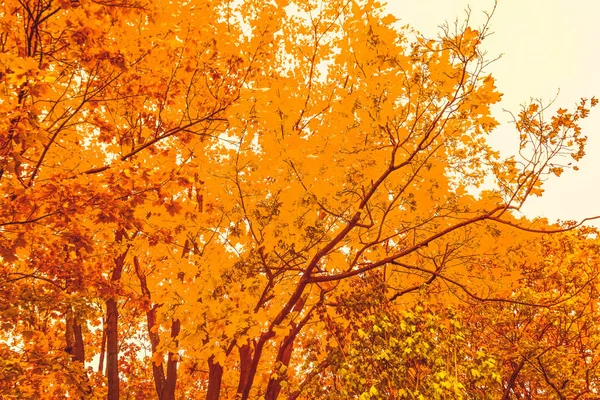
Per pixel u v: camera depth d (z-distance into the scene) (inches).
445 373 169.5
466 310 250.1
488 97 164.2
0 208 147.9
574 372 334.3
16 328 259.1
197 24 190.5
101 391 308.3
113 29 177.2
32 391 269.3
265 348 301.9
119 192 157.3
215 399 215.6
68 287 206.5
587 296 321.1
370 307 194.7
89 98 174.9
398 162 193.8
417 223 211.3
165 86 191.0
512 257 209.0
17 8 156.8
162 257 212.1
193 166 170.9
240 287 180.1
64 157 206.1
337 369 191.6
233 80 198.7
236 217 193.9
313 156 168.6
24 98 160.1
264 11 229.8
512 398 418.3
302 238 191.8
